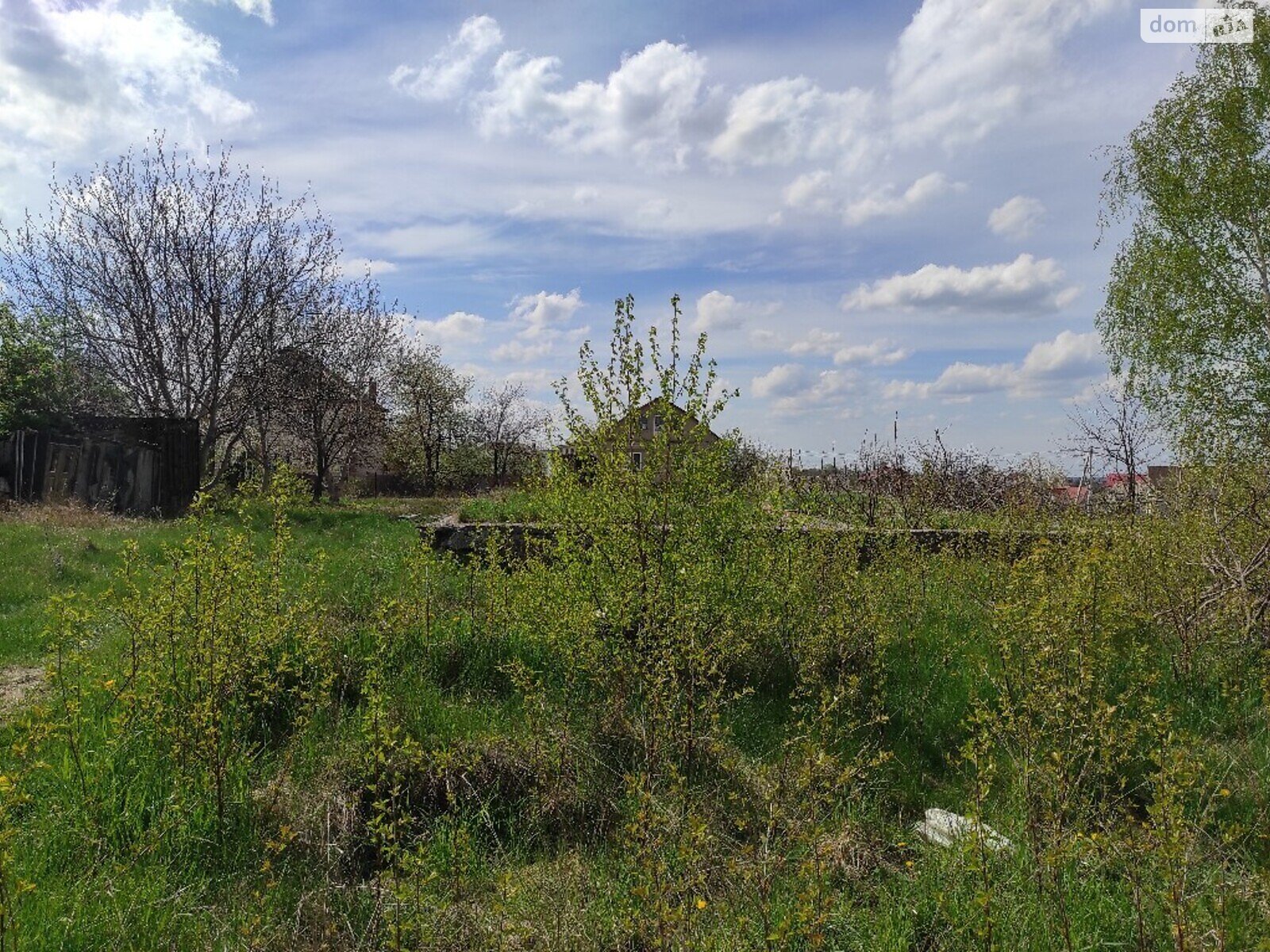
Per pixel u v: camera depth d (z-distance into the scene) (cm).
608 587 527
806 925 293
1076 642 479
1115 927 312
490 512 1292
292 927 320
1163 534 653
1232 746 478
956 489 1339
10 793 323
